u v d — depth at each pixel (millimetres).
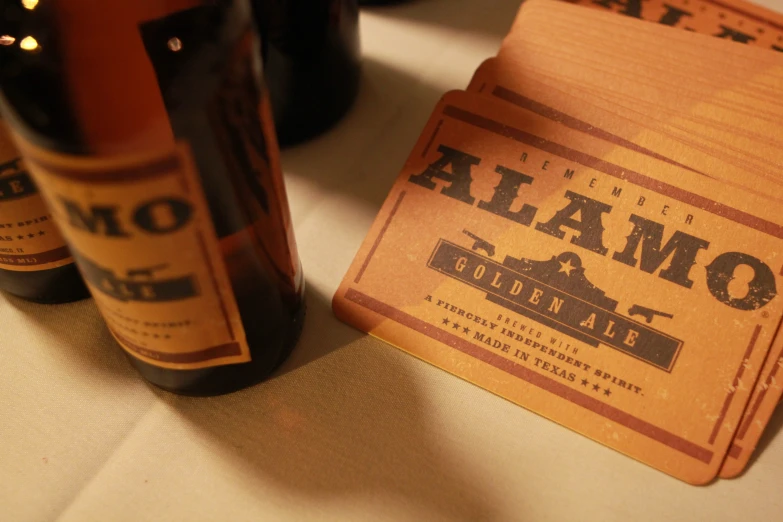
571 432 203
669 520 191
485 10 291
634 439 200
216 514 191
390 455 199
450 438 202
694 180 216
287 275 198
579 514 192
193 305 175
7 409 203
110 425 202
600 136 224
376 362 213
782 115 225
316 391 208
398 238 222
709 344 204
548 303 212
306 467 197
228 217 172
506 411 206
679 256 210
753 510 192
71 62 151
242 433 201
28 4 153
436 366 212
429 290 217
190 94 155
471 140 228
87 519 190
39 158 153
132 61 153
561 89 232
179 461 198
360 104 260
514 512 192
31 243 197
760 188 214
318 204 239
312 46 221
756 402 200
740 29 265
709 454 197
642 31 246
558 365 207
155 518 190
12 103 150
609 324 208
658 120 226
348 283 220
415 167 228
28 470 196
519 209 220
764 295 206
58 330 215
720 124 225
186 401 205
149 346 184
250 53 166
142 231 160
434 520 190
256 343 194
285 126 239
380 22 285
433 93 264
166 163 155
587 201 218
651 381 203
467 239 220
